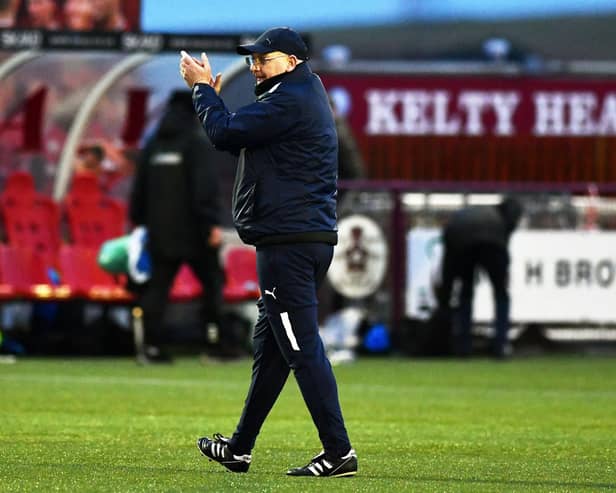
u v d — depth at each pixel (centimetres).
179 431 3128
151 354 5266
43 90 5916
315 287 2409
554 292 6184
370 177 6906
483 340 6106
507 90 6975
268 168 2378
